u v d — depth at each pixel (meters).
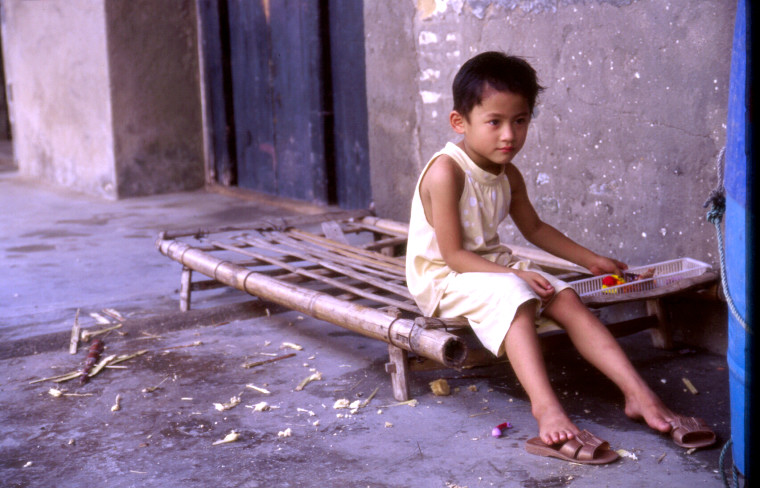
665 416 2.21
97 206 6.57
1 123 11.85
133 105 6.84
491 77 2.29
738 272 1.85
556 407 2.17
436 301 2.52
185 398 2.65
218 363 2.98
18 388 2.79
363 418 2.44
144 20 6.77
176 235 3.93
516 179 2.68
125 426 2.45
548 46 3.41
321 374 2.83
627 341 3.06
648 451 2.15
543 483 2.00
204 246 3.82
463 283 2.42
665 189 3.03
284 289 3.03
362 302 3.56
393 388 2.58
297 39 5.86
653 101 3.02
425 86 4.12
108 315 3.62
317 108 5.77
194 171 7.21
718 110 2.79
